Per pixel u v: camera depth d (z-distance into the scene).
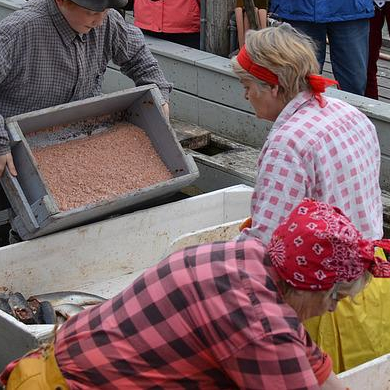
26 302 4.35
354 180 3.46
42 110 4.77
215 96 6.73
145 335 2.51
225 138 6.76
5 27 4.63
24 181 4.71
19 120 4.69
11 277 4.64
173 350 2.47
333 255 2.44
